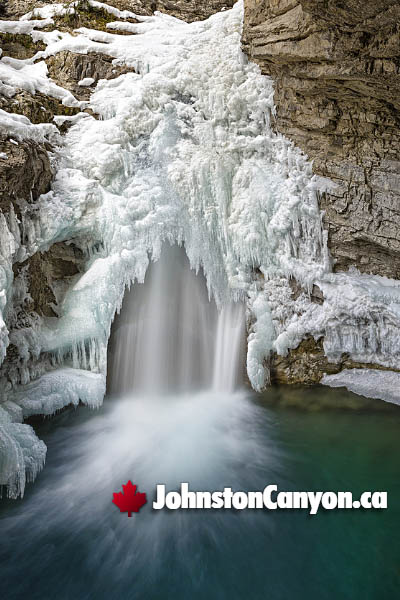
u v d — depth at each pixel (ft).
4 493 17.17
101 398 22.45
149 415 22.77
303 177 24.14
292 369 24.72
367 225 23.06
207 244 24.26
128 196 23.56
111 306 22.66
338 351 24.00
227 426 21.93
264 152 25.13
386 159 22.35
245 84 25.12
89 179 23.43
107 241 23.16
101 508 16.81
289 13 20.56
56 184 22.48
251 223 24.13
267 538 15.76
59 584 14.06
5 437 16.93
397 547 15.28
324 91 21.75
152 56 26.22
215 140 25.07
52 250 22.88
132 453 19.76
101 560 14.87
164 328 24.81
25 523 16.07
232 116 25.29
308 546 15.43
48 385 21.25
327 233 23.94
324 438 20.86
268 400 23.86
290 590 13.92
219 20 26.86
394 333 22.88
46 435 20.65
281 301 24.52
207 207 24.14
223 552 15.25
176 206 23.77
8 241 18.80
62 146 23.68
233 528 16.15
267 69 24.64
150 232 23.26
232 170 24.88
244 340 24.93
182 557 15.05
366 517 16.49
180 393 24.89
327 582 14.15
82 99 25.48
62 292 23.13
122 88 25.55
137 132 24.84
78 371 22.48
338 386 24.13
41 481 18.01
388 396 22.91
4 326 17.08
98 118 25.18
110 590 13.92
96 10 28.58
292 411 22.93
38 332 21.25
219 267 24.67
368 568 14.57
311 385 24.59
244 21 23.71
